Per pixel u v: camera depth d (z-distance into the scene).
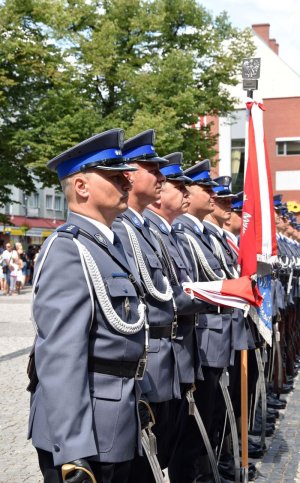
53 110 23.20
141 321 2.80
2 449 5.45
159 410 3.77
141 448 2.79
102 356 2.68
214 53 25.78
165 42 25.23
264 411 5.47
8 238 38.09
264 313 4.89
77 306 2.59
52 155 22.91
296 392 8.07
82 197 2.86
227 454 5.10
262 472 5.05
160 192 3.94
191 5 24.91
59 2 23.56
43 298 2.59
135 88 23.50
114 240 2.94
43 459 2.66
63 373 2.50
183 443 4.46
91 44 23.27
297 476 4.96
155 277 3.67
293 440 5.91
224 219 5.56
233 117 27.70
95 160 2.81
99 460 2.60
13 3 23.23
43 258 2.67
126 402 2.70
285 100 36.28
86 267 2.67
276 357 7.16
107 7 24.53
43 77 24.12
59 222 47.31
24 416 6.45
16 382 8.08
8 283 24.81
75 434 2.46
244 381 4.82
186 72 23.59
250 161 4.98
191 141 24.55
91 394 2.64
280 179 36.16
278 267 7.57
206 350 4.56
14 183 25.02
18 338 12.20
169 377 3.72
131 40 24.02
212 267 4.78
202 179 4.88
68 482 2.41
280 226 9.38
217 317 4.62
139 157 3.79
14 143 23.41
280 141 36.38
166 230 4.31
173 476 4.49
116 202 2.85
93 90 24.30
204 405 4.59
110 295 2.70
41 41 23.94
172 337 3.79
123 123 23.27
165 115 22.75
